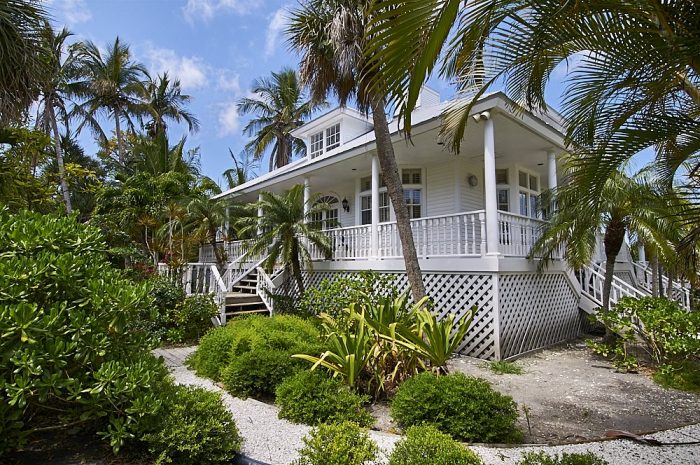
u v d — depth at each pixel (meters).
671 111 2.62
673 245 5.61
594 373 5.45
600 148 2.79
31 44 4.71
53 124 13.95
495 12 2.09
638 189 5.89
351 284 6.46
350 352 4.00
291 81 23.95
